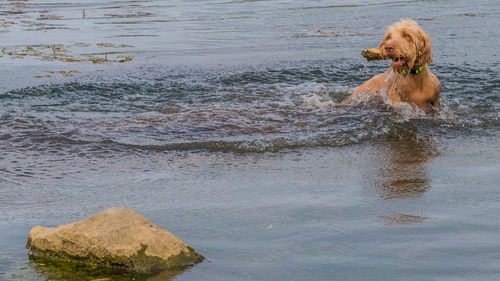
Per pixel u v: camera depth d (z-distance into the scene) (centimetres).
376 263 527
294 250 558
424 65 1131
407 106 1139
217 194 734
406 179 788
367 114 1109
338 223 627
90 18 2534
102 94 1303
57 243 552
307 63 1634
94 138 994
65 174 830
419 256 539
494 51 1764
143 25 2359
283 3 2977
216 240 585
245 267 523
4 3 3003
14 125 1061
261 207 682
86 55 1777
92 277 511
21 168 855
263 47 1908
